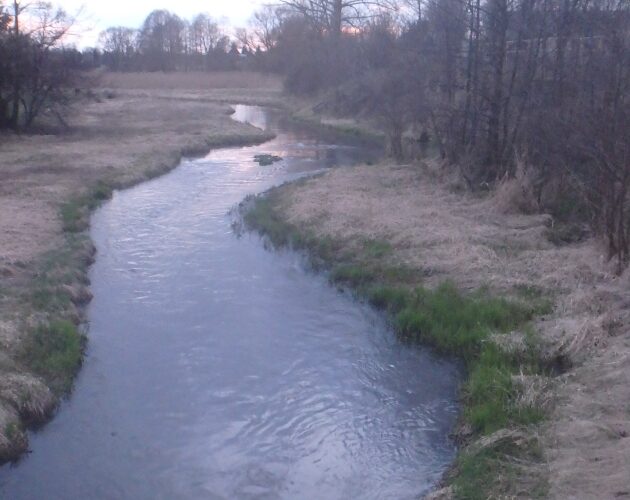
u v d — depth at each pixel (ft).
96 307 43.62
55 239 54.65
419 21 95.55
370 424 30.73
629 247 42.11
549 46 67.10
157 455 28.78
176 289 46.60
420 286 43.91
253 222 61.46
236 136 119.96
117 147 101.96
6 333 36.60
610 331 34.99
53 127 122.42
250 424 30.91
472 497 23.90
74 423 31.04
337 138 125.18
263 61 246.47
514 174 62.85
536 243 50.01
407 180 74.43
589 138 43.50
